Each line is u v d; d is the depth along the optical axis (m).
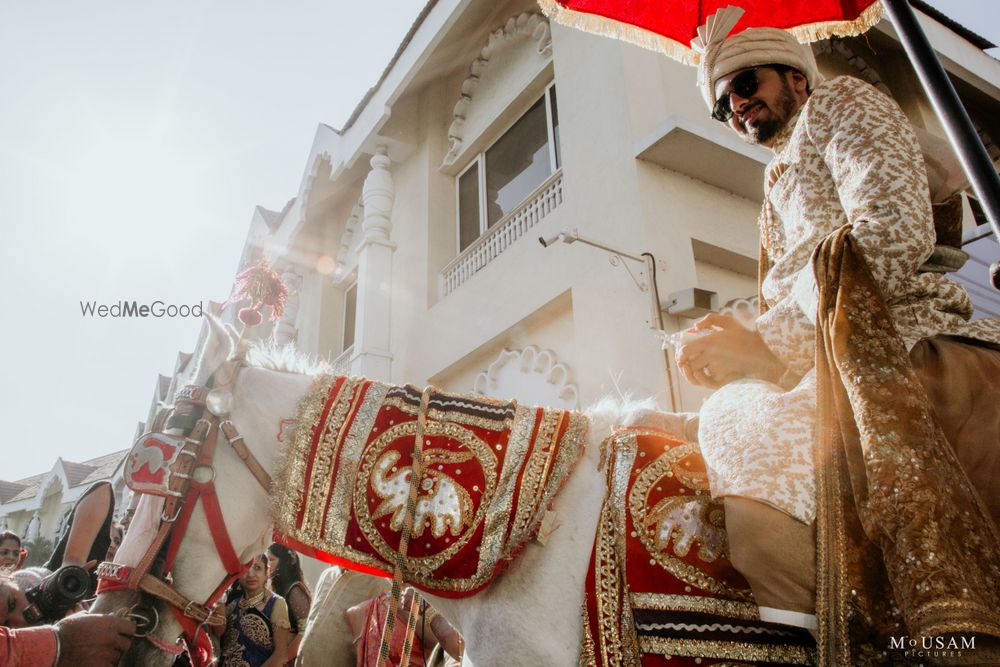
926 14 8.83
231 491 1.88
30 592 3.09
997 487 1.30
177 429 1.89
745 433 1.51
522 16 9.55
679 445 1.74
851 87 1.67
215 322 2.07
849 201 1.55
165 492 1.79
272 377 2.02
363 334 10.18
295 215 13.12
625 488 1.68
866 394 1.32
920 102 9.06
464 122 10.73
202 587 1.81
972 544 1.19
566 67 8.23
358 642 3.49
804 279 1.55
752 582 1.42
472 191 10.42
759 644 1.48
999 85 9.05
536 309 7.75
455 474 1.76
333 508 1.78
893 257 1.42
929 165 1.76
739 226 7.11
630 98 7.03
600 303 6.74
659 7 2.98
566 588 1.65
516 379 8.05
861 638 1.31
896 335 1.38
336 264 13.70
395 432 1.85
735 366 1.78
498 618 1.65
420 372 9.70
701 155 6.66
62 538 4.39
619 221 6.73
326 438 1.85
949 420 1.39
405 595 3.55
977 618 1.10
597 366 6.57
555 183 8.12
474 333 8.80
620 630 1.55
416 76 10.88
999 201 1.31
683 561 1.55
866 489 1.33
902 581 1.19
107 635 1.66
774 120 1.94
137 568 1.74
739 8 1.98
